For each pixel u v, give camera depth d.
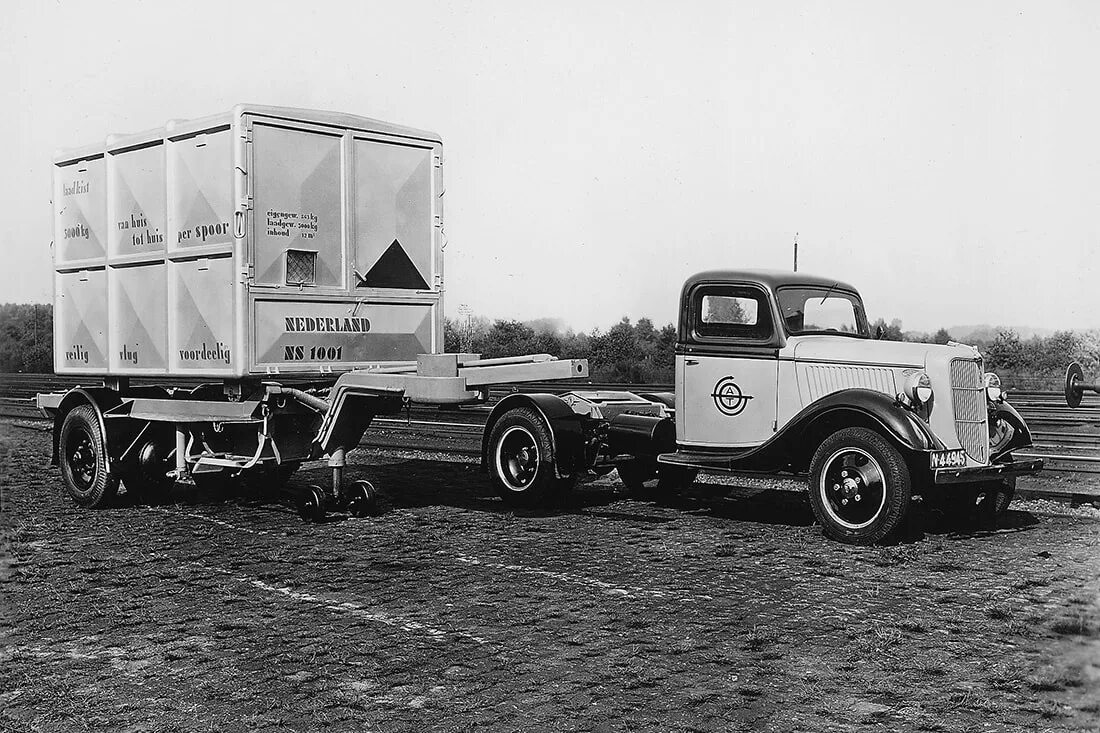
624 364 40.03
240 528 8.64
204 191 8.82
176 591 6.40
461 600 6.12
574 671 4.78
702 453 9.09
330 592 6.35
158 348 9.54
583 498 10.37
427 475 12.02
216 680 4.68
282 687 4.57
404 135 9.52
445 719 4.16
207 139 8.78
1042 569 6.92
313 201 8.89
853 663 4.89
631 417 9.77
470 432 17.64
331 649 5.14
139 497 10.22
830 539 7.98
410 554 7.50
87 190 10.33
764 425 8.75
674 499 10.30
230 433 9.42
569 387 24.70
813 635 5.36
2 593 6.38
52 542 8.05
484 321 43.31
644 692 4.48
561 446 9.37
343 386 8.75
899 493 7.52
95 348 10.38
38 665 4.93
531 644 5.21
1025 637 5.32
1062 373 35.28
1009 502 8.71
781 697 4.42
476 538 8.12
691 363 9.16
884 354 8.12
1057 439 15.12
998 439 8.58
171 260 9.26
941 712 4.23
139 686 4.61
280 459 8.99
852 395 7.79
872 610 5.86
